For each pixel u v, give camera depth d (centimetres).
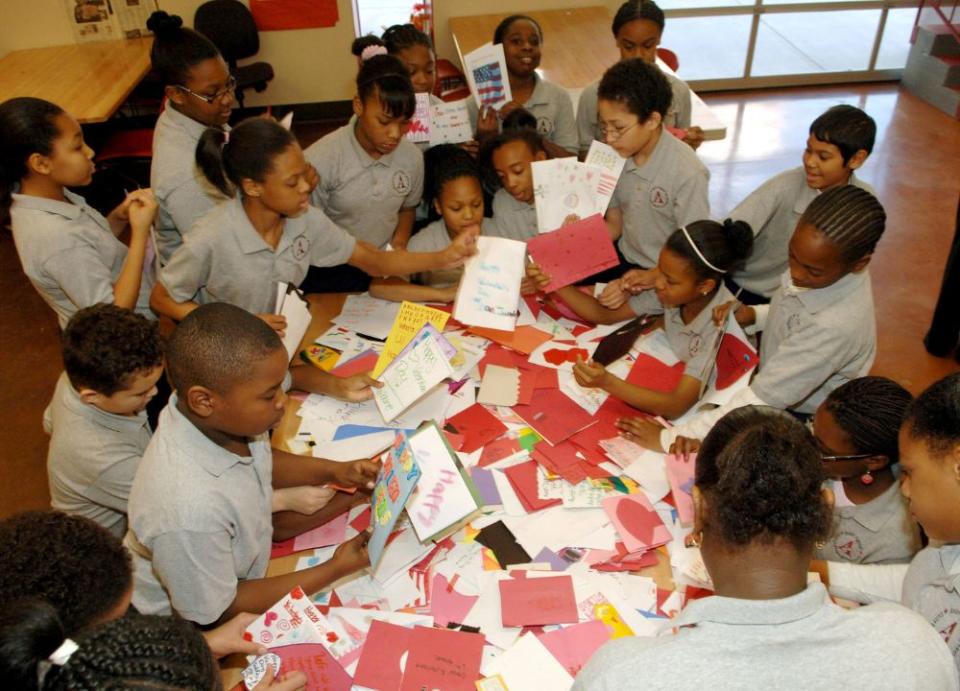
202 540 124
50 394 333
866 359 180
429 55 299
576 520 153
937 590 113
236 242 196
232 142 180
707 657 79
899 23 630
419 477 142
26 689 75
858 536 157
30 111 198
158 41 244
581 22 507
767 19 634
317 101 581
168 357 124
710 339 186
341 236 219
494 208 256
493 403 184
